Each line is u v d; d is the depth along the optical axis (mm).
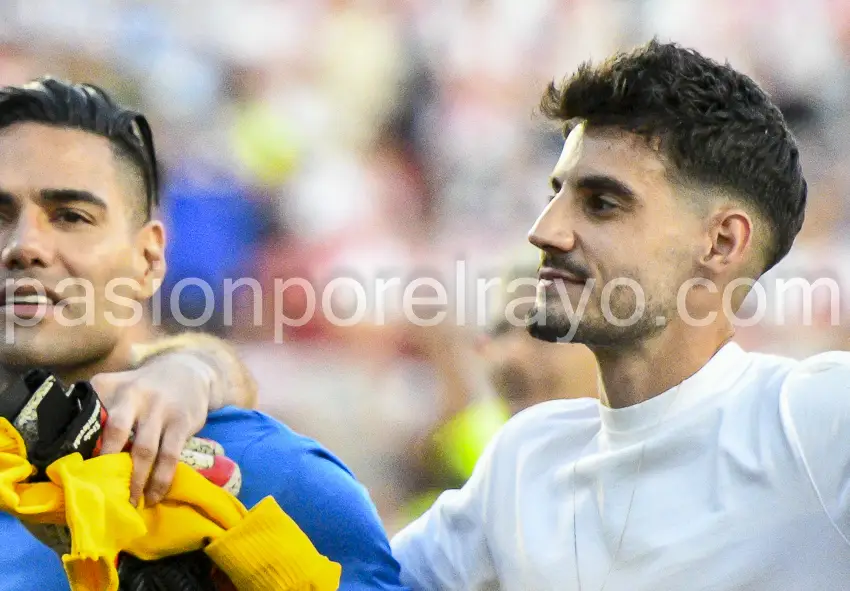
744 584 4828
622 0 17688
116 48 17016
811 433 4777
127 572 4656
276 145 17031
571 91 5219
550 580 5266
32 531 4629
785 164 5285
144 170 6055
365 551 5758
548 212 5133
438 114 17422
